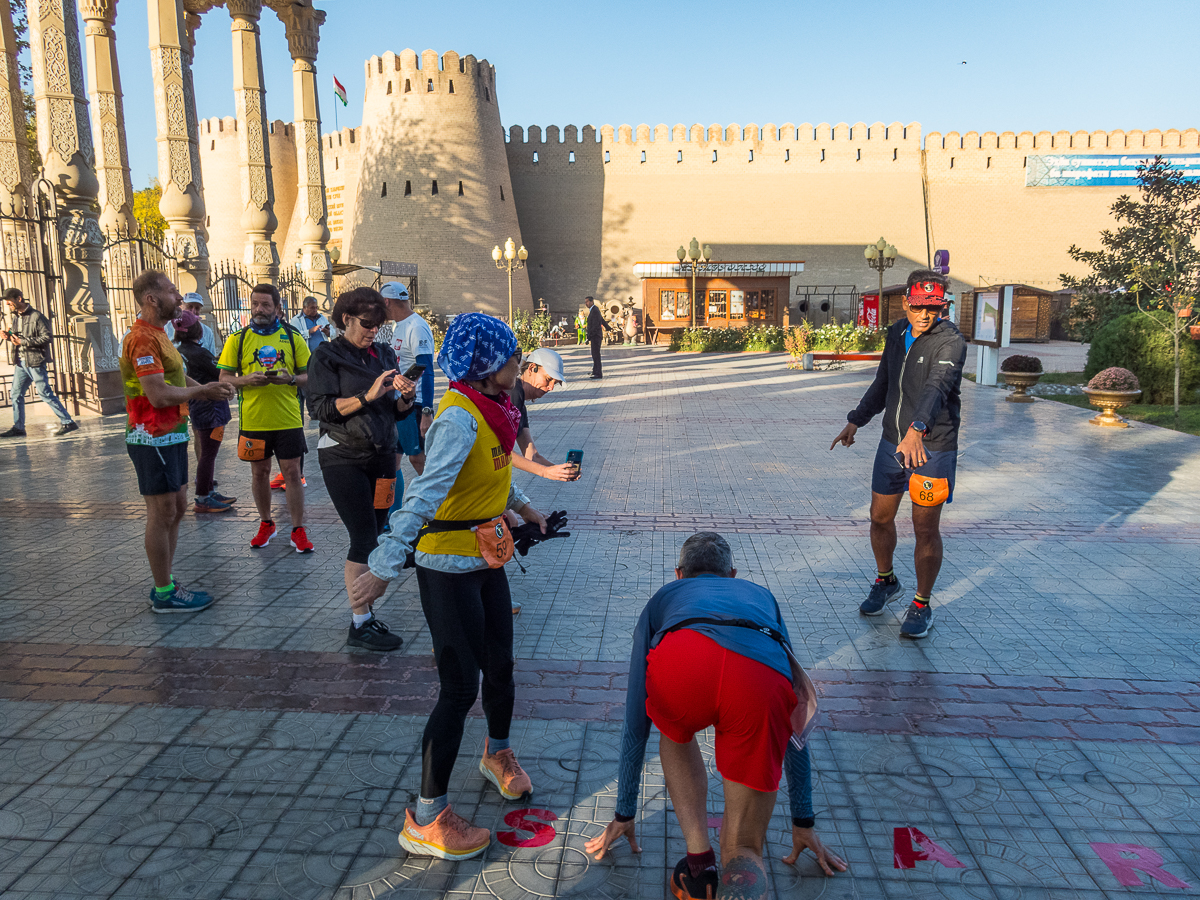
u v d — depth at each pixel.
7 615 4.55
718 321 34.56
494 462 2.57
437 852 2.51
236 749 3.17
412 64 38.62
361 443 4.05
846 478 8.22
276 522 6.62
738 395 15.52
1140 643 4.17
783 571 5.35
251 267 21.50
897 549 5.83
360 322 4.06
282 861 2.52
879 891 2.39
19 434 10.87
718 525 6.47
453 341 2.52
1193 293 14.16
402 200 38.94
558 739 3.27
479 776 3.01
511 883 2.43
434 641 2.61
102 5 18.56
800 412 13.11
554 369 4.17
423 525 2.43
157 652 4.07
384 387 3.85
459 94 38.72
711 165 43.25
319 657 4.02
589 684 3.74
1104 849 2.57
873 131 43.06
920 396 4.07
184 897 2.35
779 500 7.30
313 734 3.29
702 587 2.25
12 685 3.70
